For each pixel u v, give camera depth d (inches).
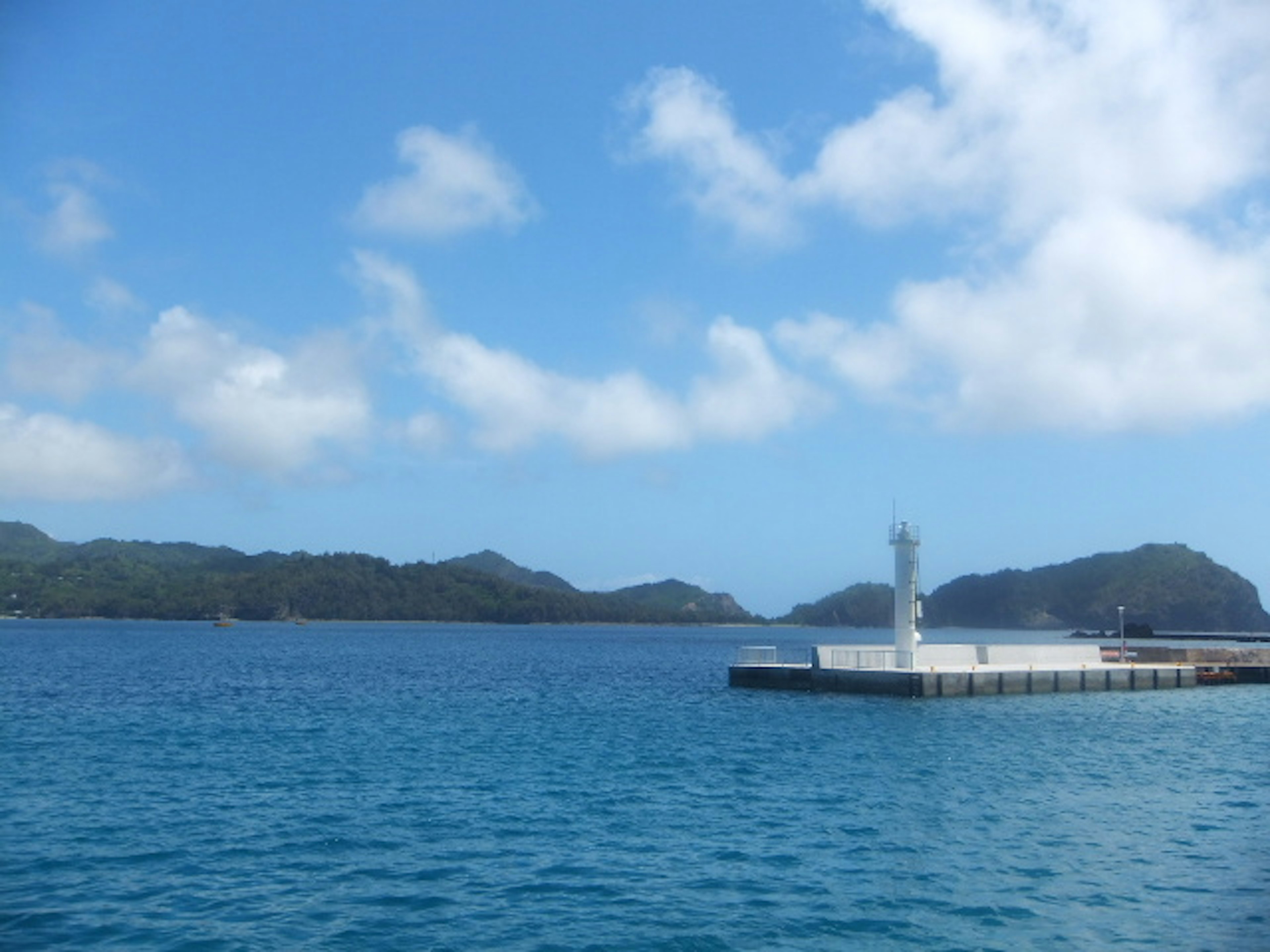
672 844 975.6
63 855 922.7
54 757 1451.8
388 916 772.6
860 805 1154.7
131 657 4286.4
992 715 2060.8
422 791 1219.9
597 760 1453.0
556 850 952.3
